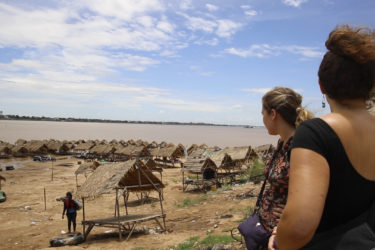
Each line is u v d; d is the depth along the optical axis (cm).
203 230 1491
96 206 2709
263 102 298
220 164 3772
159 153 6519
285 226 151
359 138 153
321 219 158
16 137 17750
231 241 1036
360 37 162
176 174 4825
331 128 155
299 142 159
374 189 153
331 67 166
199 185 3456
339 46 164
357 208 153
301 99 284
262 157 4288
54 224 2122
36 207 2747
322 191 147
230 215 1672
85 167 3834
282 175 273
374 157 154
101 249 1426
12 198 3166
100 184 1728
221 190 2727
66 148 8669
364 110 165
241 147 4194
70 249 1458
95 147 7544
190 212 2002
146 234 1631
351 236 149
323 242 156
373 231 146
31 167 5909
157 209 2414
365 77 160
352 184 150
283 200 277
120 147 7338
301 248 162
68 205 1859
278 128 286
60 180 4409
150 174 1953
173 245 1303
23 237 1820
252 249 287
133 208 2561
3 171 5347
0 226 2130
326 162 151
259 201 303
